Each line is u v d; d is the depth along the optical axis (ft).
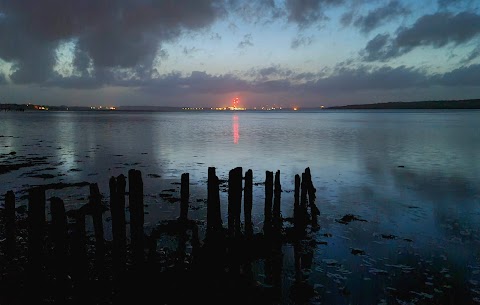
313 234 43.01
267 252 37.68
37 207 28.09
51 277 29.71
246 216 39.42
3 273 31.35
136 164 94.99
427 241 40.73
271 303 28.76
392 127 266.57
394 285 30.89
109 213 48.21
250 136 192.44
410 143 149.89
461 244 39.75
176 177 76.54
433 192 64.39
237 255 36.50
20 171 83.20
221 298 29.43
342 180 75.00
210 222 36.50
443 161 100.48
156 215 48.75
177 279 31.86
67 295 28.60
